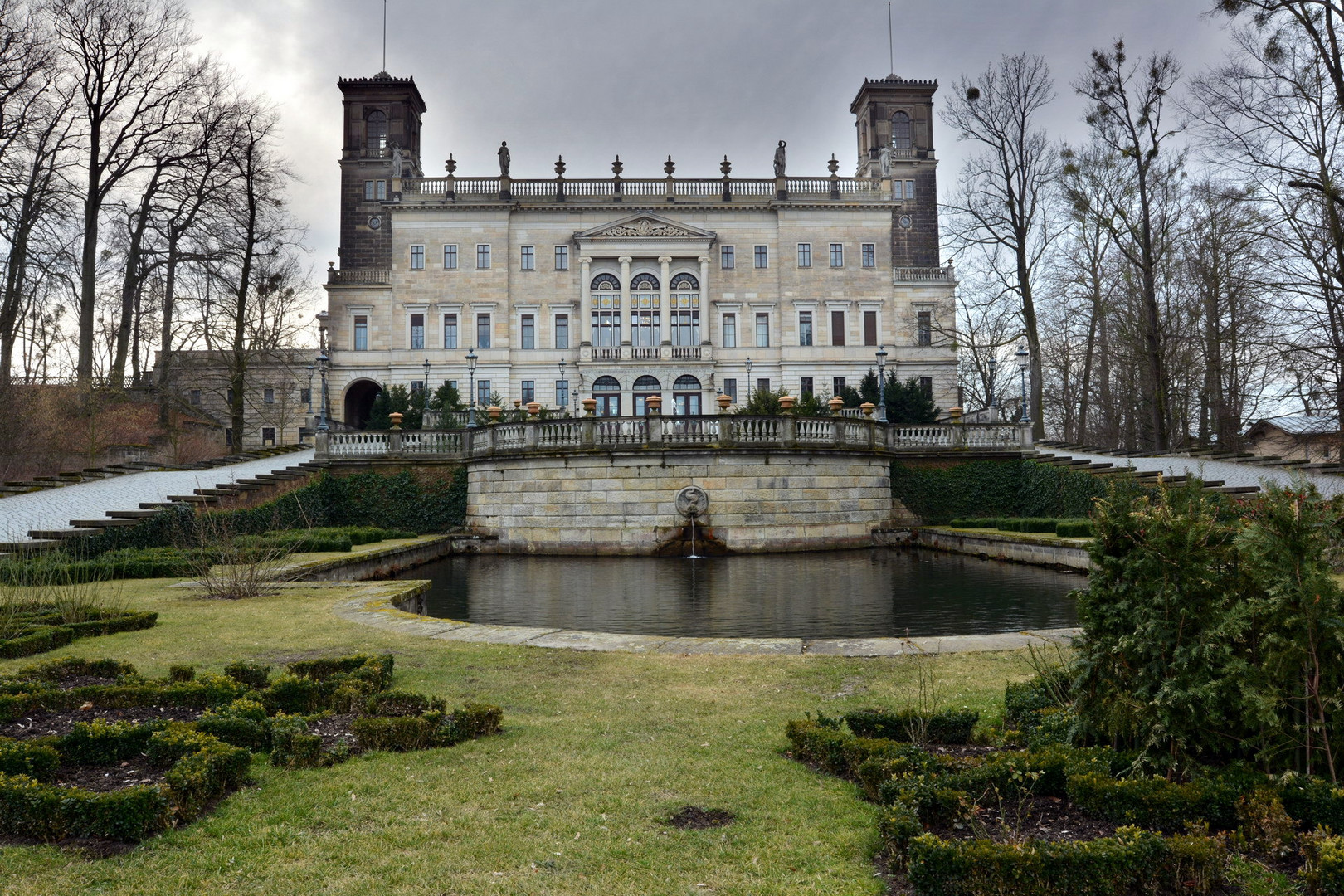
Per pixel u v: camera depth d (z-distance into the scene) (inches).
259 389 2529.5
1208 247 1518.2
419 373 2578.7
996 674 356.5
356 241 3144.7
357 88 3169.3
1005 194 1775.3
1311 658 203.6
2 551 762.2
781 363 2615.7
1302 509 207.2
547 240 2637.8
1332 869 166.4
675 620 637.9
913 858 175.5
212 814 220.7
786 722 295.6
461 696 333.7
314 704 315.9
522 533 1199.6
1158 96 1428.4
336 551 930.7
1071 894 168.2
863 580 864.3
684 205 2640.3
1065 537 997.2
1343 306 1149.1
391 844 201.9
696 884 181.0
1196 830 185.5
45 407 1454.2
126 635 462.3
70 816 205.0
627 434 1153.4
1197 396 1740.9
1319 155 1144.8
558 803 225.0
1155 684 219.0
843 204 2647.6
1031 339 1758.1
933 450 1398.9
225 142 1635.1
